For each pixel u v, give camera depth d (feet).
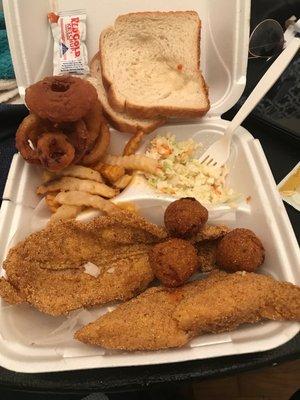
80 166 1.02
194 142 1.13
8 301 0.82
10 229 0.93
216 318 0.75
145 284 0.91
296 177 1.07
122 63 1.12
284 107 1.15
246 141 1.06
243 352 0.74
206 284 0.84
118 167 1.03
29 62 1.07
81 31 1.07
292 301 0.77
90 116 1.00
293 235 0.89
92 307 0.89
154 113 1.09
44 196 1.02
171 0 1.09
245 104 1.04
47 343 0.79
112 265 0.92
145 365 0.75
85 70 1.10
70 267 0.91
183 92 1.12
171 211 0.90
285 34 1.38
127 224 0.91
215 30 1.10
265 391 1.18
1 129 1.18
